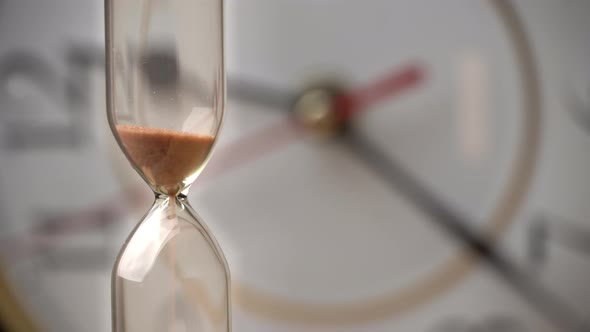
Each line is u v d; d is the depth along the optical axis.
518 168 0.36
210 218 0.36
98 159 0.36
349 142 0.36
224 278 0.23
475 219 0.36
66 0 0.35
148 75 0.23
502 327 0.37
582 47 0.36
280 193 0.37
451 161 0.36
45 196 0.36
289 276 0.37
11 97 0.35
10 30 0.35
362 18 0.36
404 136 0.36
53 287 0.36
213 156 0.36
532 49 0.36
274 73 0.36
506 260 0.37
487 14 0.36
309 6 0.36
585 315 0.37
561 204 0.36
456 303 0.37
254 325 0.37
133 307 0.23
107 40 0.23
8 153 0.36
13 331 0.36
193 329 0.23
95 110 0.36
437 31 0.36
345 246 0.37
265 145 0.36
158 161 0.23
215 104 0.23
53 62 0.35
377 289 0.37
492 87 0.36
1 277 0.36
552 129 0.36
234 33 0.36
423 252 0.37
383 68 0.36
